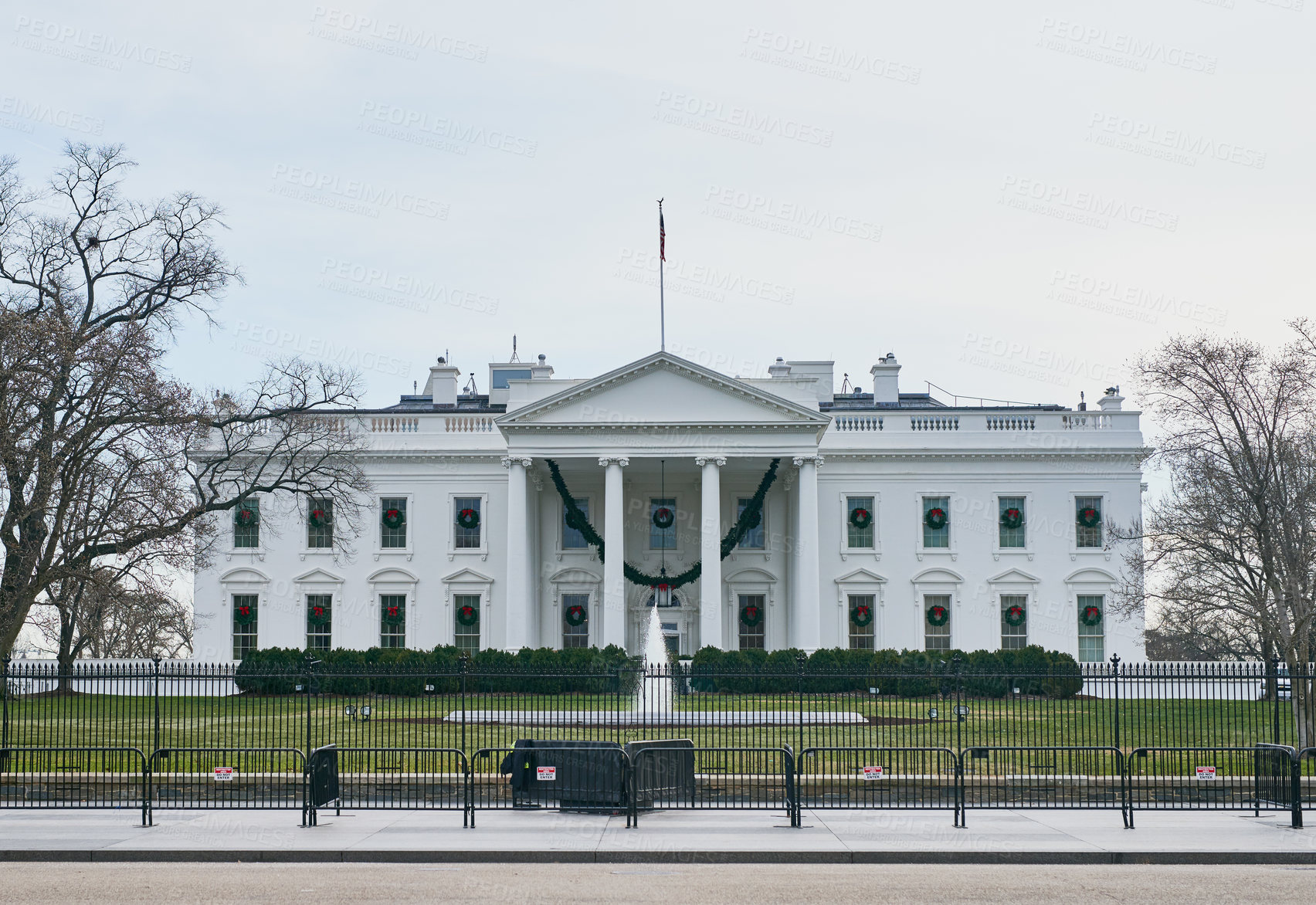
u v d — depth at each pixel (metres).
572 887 15.97
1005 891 15.80
